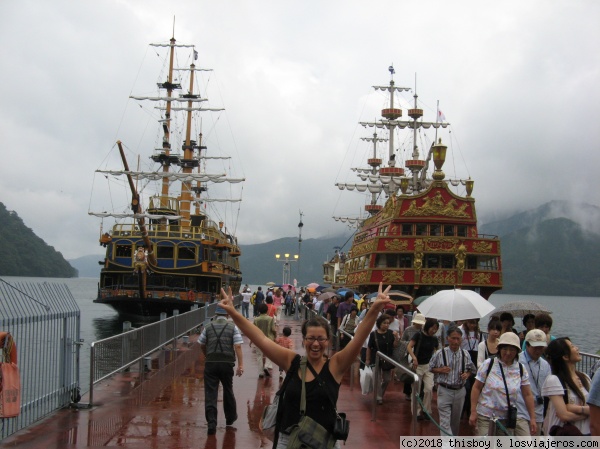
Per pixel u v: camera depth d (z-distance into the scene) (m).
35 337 13.45
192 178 64.31
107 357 15.59
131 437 11.93
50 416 13.24
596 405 6.04
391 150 75.31
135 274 53.00
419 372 14.00
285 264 72.19
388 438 12.27
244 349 27.19
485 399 9.23
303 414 6.51
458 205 49.62
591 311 128.00
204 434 12.38
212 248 60.44
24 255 171.00
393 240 48.50
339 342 22.31
